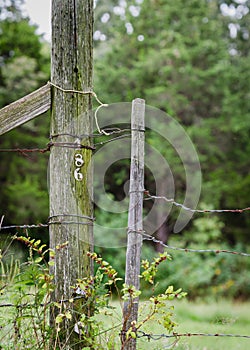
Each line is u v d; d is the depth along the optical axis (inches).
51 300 127.7
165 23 754.8
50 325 127.4
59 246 123.3
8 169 579.2
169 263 534.0
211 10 817.5
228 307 367.9
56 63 132.4
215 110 745.0
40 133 590.9
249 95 738.2
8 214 560.1
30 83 597.9
